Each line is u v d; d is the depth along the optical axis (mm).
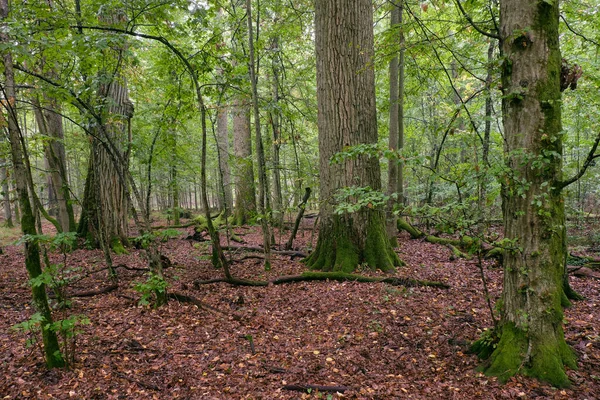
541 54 2939
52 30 4332
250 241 11141
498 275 6520
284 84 12094
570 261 6953
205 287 6141
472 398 2961
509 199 3158
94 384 3270
